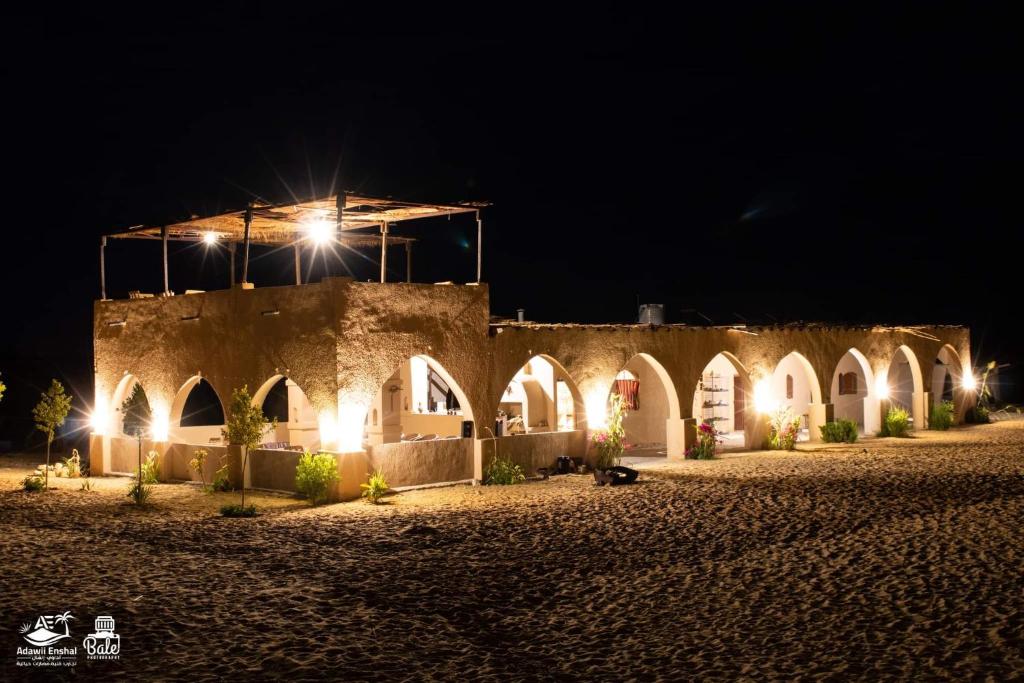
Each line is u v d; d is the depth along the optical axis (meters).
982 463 19.47
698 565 11.22
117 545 12.53
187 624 9.05
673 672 7.72
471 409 18.19
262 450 17.53
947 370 34.19
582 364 20.11
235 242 21.78
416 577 10.85
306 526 13.80
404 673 7.79
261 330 17.47
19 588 10.29
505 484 17.86
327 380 16.36
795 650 8.17
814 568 10.92
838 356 25.94
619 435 20.27
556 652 8.30
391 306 17.02
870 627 8.73
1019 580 10.14
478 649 8.40
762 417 23.64
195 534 13.26
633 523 13.71
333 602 9.84
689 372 22.22
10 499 16.61
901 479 17.34
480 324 18.36
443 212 18.38
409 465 17.23
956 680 7.34
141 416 21.55
